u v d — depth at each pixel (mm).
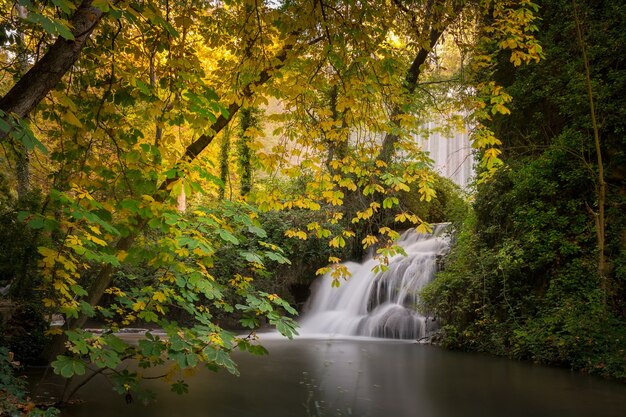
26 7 2359
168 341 4367
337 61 4910
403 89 5719
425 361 9836
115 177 4227
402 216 5695
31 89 3086
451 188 19547
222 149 13336
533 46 5508
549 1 12281
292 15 4816
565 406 6406
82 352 3916
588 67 10016
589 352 8812
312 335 15008
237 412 5832
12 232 8203
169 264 4359
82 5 3262
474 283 11602
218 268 11000
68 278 4203
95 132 4145
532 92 12219
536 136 12289
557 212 10922
